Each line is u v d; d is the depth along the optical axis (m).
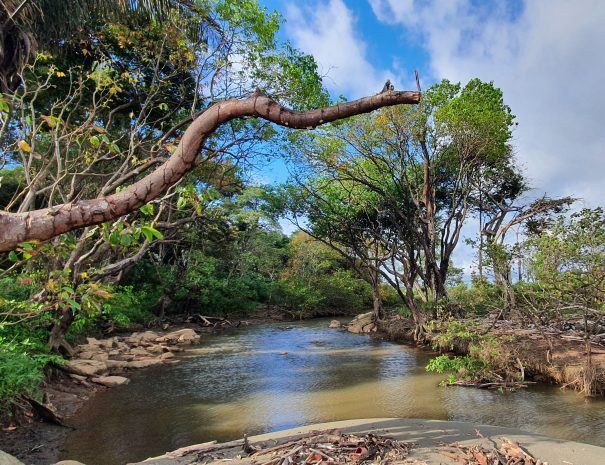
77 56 13.58
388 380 12.71
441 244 21.52
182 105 15.40
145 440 8.07
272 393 11.38
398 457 4.86
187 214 17.64
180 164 3.19
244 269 33.75
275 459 4.72
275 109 3.05
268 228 36.38
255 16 12.79
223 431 8.54
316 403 10.44
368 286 36.72
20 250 4.27
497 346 12.67
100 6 10.98
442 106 19.52
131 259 12.88
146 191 3.15
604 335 12.33
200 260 28.34
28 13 9.67
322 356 16.98
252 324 29.20
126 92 14.16
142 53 13.45
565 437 7.85
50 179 12.40
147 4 11.20
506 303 15.70
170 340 19.64
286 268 37.94
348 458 4.76
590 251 11.34
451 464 4.69
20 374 8.25
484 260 16.81
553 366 11.52
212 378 13.15
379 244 26.97
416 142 20.91
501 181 25.09
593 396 10.33
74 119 14.70
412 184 22.62
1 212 3.03
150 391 11.58
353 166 21.56
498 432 6.15
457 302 19.50
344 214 23.72
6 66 9.74
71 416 9.35
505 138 20.14
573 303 12.43
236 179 18.22
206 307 28.72
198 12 12.47
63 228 3.05
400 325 22.75
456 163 21.86
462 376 12.30
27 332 10.76
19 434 7.93
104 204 3.11
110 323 18.97
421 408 9.84
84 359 13.53
